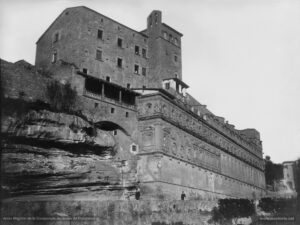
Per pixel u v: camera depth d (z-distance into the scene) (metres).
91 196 50.50
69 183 47.78
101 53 64.94
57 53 65.00
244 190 102.25
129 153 60.62
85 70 61.28
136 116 63.25
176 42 81.31
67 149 49.75
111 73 66.00
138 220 48.50
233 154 97.44
